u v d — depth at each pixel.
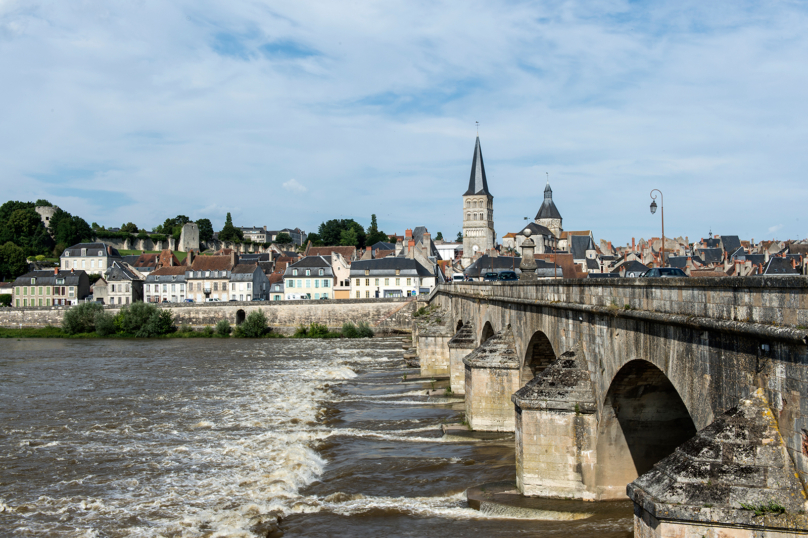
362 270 135.00
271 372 66.00
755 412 12.30
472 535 22.02
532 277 38.91
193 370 68.00
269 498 27.02
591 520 21.86
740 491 11.99
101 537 23.50
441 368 59.69
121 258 180.62
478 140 192.50
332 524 23.97
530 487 23.52
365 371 66.56
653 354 16.97
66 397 51.84
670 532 12.41
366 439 36.38
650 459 22.52
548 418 23.14
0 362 75.94
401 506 25.41
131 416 44.09
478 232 190.00
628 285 18.55
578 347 23.36
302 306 116.38
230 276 142.50
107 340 107.75
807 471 11.34
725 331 13.23
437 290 77.12
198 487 28.70
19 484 29.67
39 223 199.62
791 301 11.37
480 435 34.41
